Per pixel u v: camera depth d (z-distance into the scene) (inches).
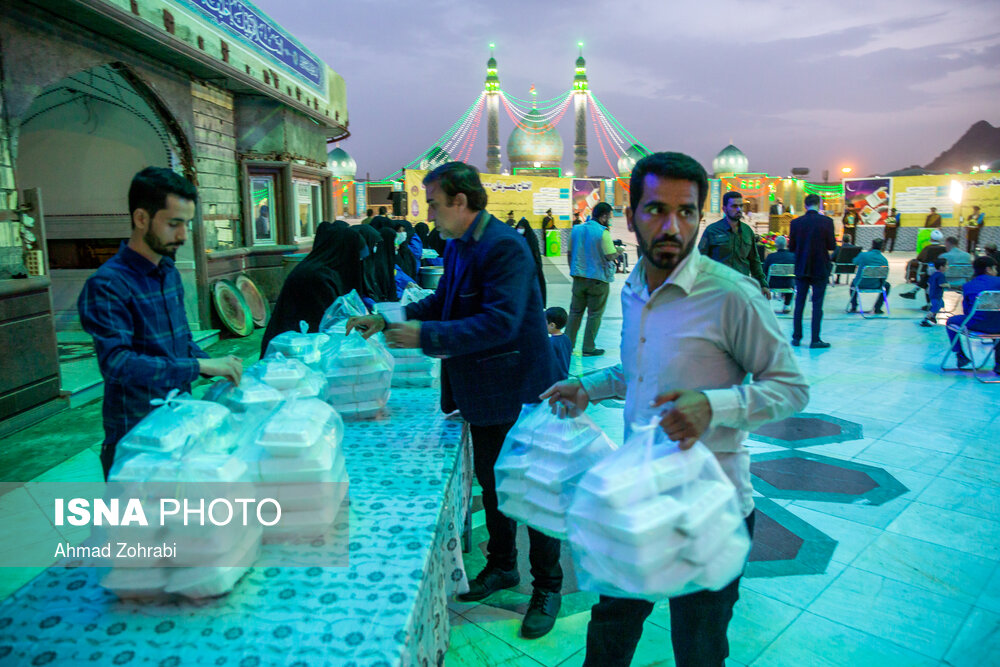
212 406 55.7
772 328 53.4
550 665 88.4
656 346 57.4
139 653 42.0
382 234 202.7
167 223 66.1
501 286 80.2
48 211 304.0
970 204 863.1
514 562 104.8
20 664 40.9
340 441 61.9
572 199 863.7
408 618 45.6
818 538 124.4
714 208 1285.7
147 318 67.2
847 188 916.0
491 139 2341.3
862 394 223.6
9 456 155.4
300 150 386.3
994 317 243.1
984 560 116.3
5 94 177.0
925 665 89.7
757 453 169.2
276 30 342.3
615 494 44.5
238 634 43.7
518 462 65.2
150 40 228.2
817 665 89.5
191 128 292.5
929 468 158.7
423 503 65.3
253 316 343.3
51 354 188.1
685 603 57.8
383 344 105.9
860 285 403.2
